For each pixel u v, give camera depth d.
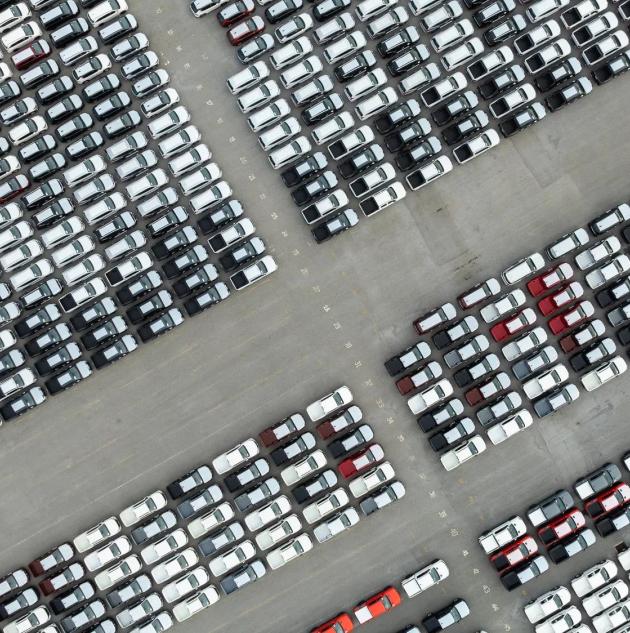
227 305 61.72
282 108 61.47
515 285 61.78
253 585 61.34
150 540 61.31
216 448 61.31
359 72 61.84
